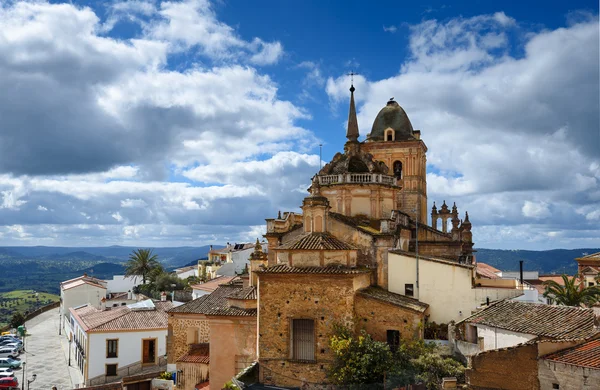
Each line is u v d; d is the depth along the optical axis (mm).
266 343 35625
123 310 66312
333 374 33656
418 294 41562
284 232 46875
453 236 59094
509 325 29547
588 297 49750
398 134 74438
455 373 30641
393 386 31516
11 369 69562
